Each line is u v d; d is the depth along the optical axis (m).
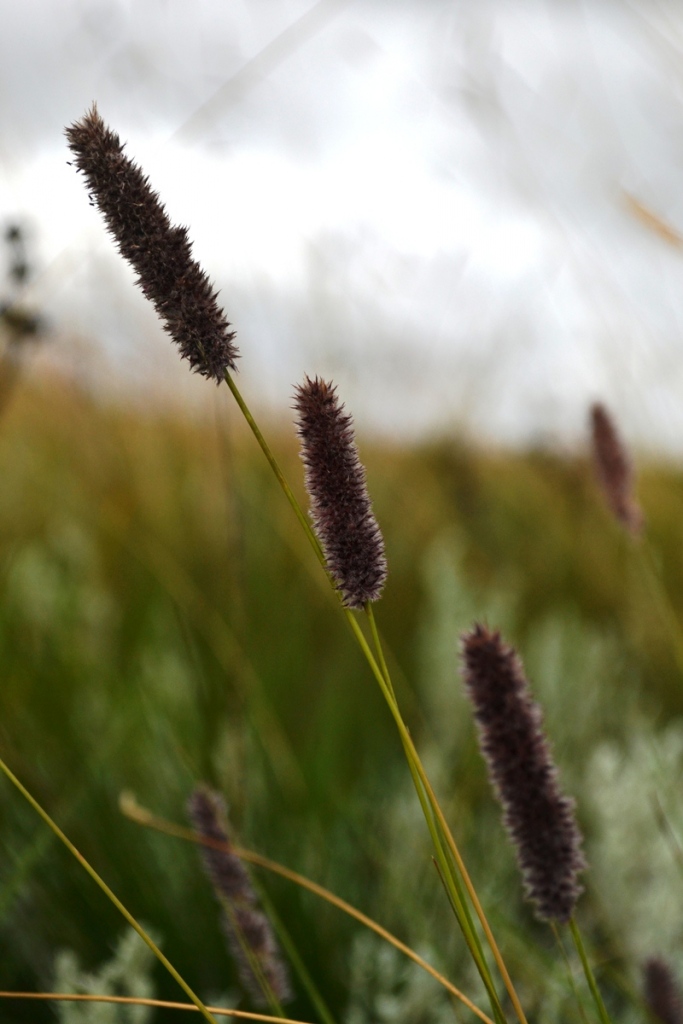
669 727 0.54
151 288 0.32
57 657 0.59
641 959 0.41
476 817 0.53
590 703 0.61
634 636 0.71
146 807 0.49
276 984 0.38
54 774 0.51
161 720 0.51
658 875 0.45
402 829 0.48
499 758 0.33
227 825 0.38
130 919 0.33
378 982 0.44
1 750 0.47
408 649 0.74
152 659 0.58
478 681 0.33
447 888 0.32
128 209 0.32
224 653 0.53
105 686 0.58
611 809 0.47
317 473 0.31
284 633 0.67
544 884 0.33
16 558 0.69
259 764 0.50
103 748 0.52
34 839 0.45
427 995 0.41
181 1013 0.43
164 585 0.64
